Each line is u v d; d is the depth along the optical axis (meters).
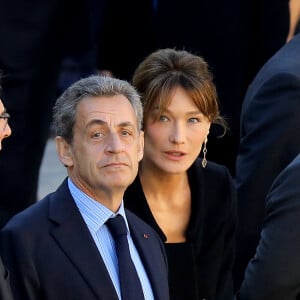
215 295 13.10
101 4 21.58
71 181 10.89
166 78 12.26
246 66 19.02
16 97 19.00
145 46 19.94
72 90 10.84
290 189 11.10
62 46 19.81
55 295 10.33
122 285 10.53
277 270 11.02
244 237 13.93
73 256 10.45
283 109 13.60
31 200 19.73
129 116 10.73
